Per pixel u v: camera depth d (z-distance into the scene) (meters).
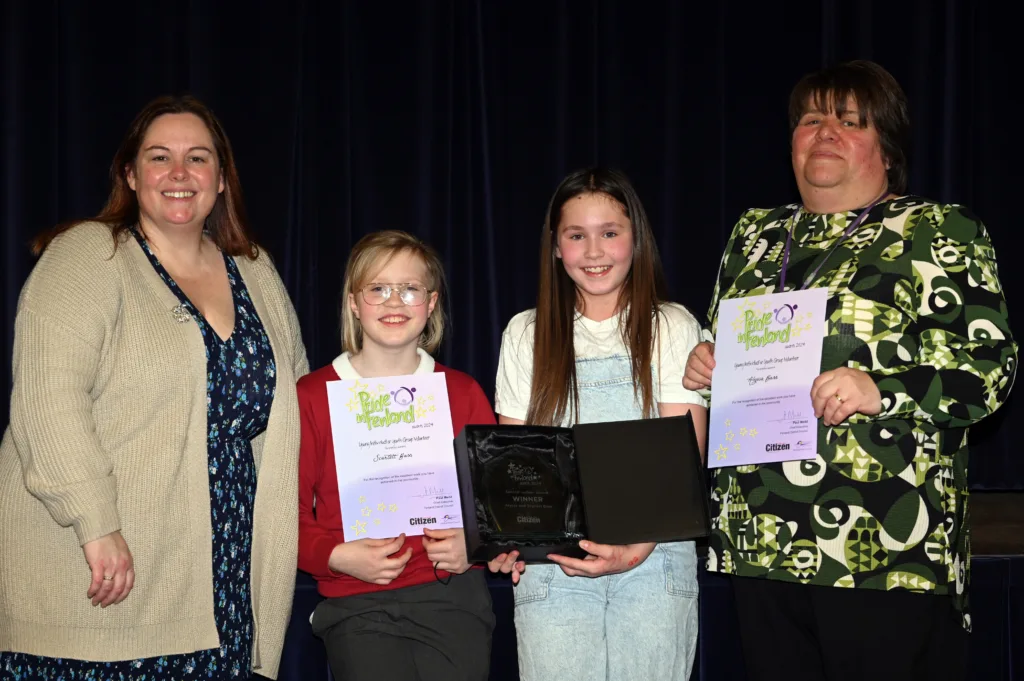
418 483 2.03
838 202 1.98
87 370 1.76
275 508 1.95
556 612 1.97
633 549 1.94
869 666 1.83
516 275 3.36
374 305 2.04
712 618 2.49
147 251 1.91
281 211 3.24
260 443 2.01
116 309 1.82
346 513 2.01
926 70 3.34
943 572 1.81
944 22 3.35
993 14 3.41
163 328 1.84
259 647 1.92
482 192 3.33
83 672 1.76
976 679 2.40
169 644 1.80
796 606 1.92
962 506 1.92
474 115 3.34
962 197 3.41
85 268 1.81
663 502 1.87
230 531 1.89
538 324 2.11
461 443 1.92
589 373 2.06
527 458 1.92
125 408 1.81
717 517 2.02
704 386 2.00
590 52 3.37
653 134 3.38
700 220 3.37
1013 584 2.42
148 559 1.79
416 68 3.30
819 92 1.98
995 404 1.81
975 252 1.86
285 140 3.25
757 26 3.40
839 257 1.93
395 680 1.96
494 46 3.37
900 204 1.93
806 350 1.88
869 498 1.83
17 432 1.74
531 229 3.35
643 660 1.95
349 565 1.98
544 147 3.35
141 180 1.90
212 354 1.88
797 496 1.88
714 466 1.92
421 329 2.08
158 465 1.80
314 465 2.08
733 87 3.42
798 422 1.86
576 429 1.92
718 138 3.37
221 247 2.08
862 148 1.94
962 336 1.82
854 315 1.86
